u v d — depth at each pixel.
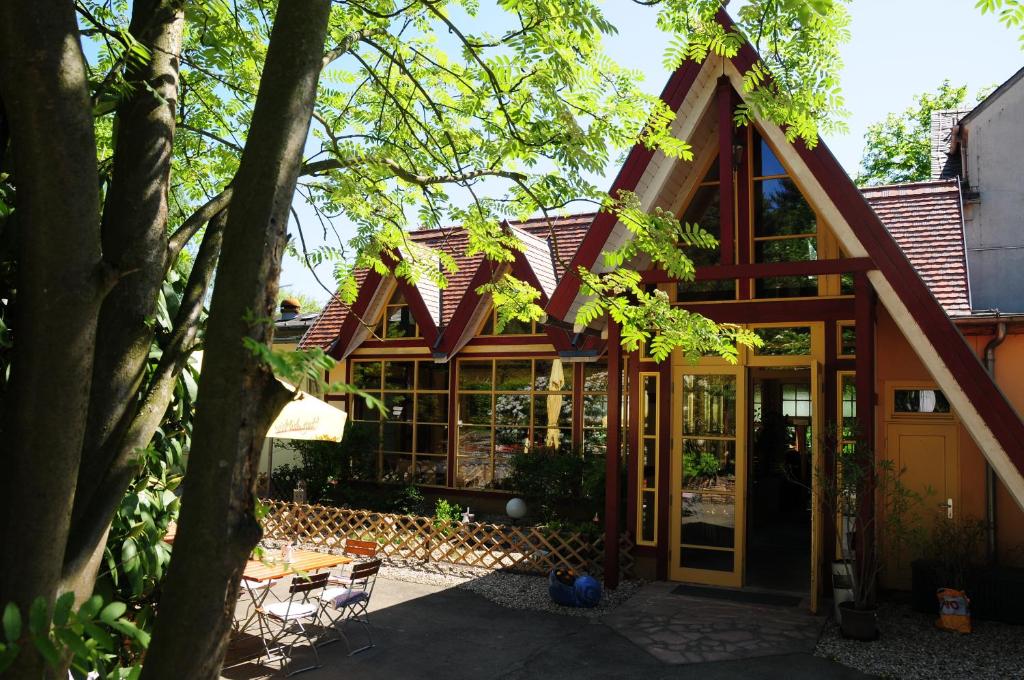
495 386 16.62
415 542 13.07
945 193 13.55
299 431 8.62
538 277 15.16
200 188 7.61
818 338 10.79
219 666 2.79
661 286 11.66
